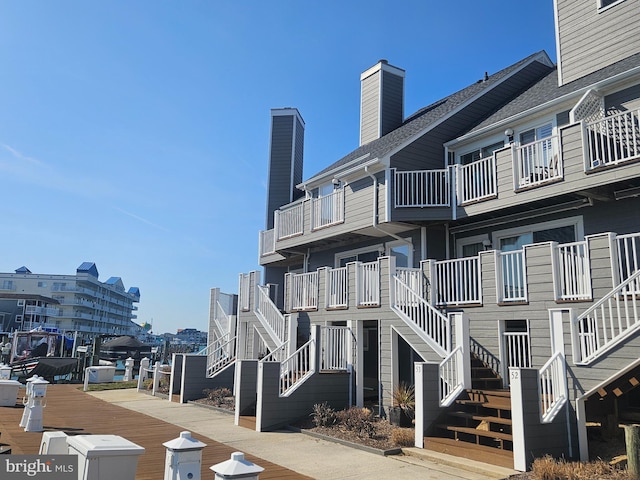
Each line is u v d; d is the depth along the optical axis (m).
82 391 19.86
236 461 3.65
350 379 12.85
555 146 11.63
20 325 77.88
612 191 10.93
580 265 9.25
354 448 9.45
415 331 11.33
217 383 17.08
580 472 7.06
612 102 11.59
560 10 14.12
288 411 11.68
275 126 25.66
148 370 21.42
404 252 15.75
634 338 7.59
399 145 14.91
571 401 8.16
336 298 14.33
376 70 21.45
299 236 18.48
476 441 8.80
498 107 16.91
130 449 4.31
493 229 13.68
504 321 10.62
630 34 12.33
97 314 113.56
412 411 10.86
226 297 22.25
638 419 9.41
